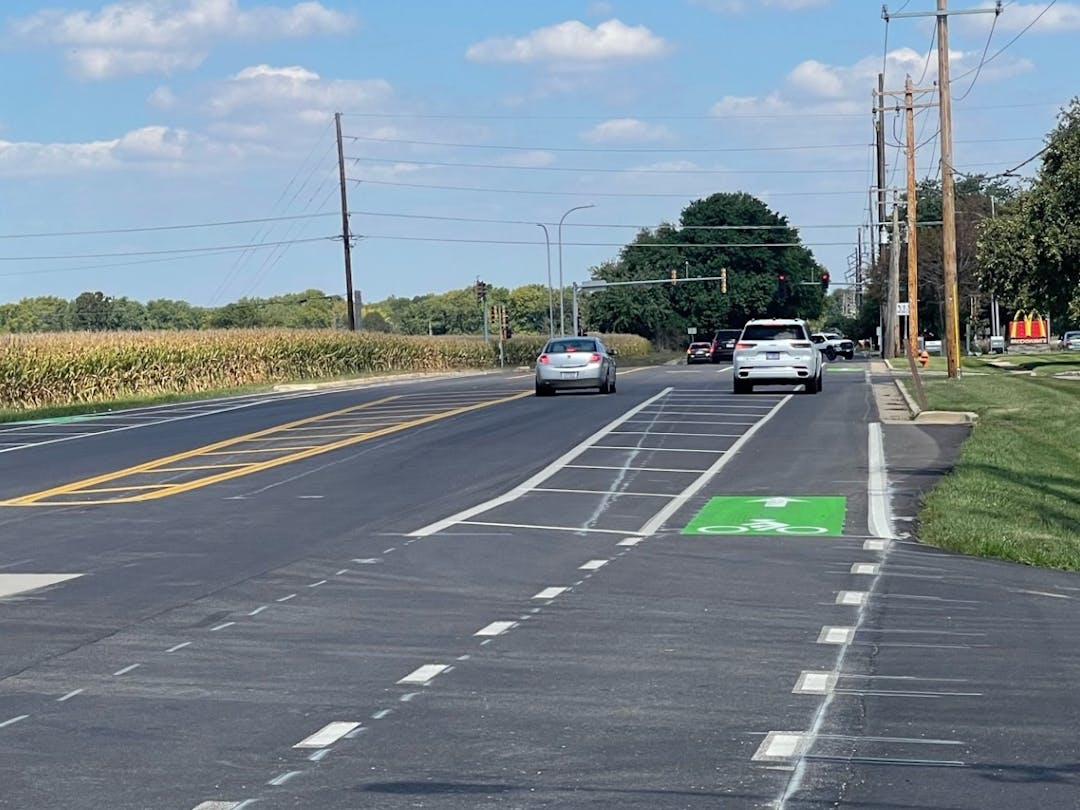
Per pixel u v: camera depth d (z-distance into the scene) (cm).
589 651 935
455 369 8625
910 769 667
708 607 1084
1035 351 9356
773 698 805
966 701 795
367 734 741
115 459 2536
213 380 5972
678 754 695
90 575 1290
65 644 988
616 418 3005
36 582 1258
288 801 630
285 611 1095
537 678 862
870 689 824
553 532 1512
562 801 625
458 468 2170
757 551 1366
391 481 2030
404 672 884
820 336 8638
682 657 914
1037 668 875
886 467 2067
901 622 1020
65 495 1995
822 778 654
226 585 1217
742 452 2333
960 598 1113
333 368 7106
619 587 1176
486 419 3077
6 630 1040
